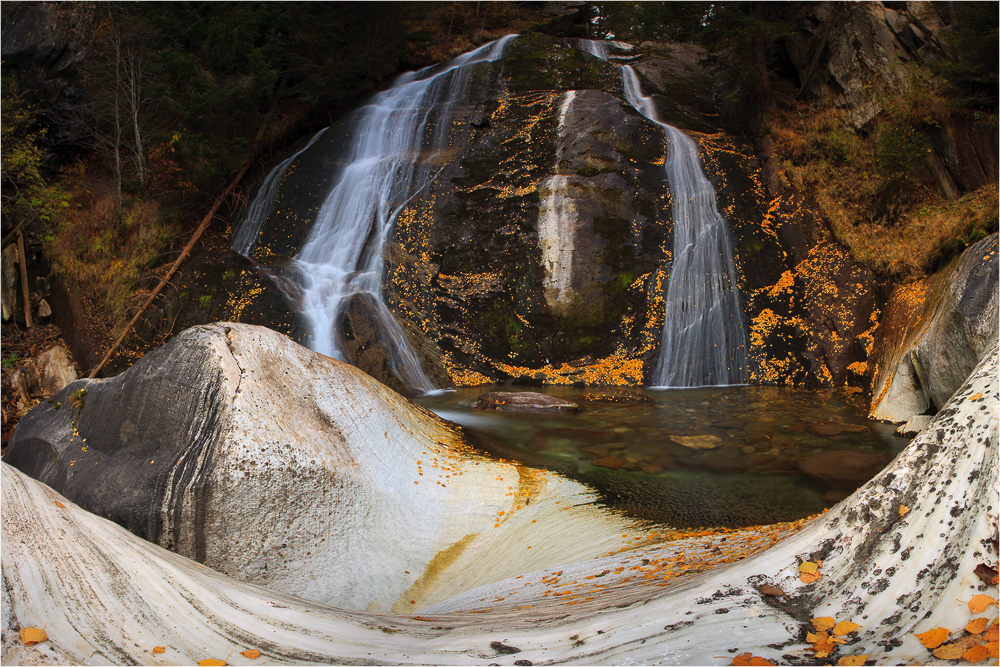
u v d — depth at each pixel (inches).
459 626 120.0
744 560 120.9
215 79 529.3
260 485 160.4
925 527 98.3
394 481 194.1
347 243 472.7
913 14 475.2
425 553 180.4
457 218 464.8
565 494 213.5
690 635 94.9
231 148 518.0
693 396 371.6
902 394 307.1
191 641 97.4
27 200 419.2
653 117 528.1
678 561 151.0
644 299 428.1
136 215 457.7
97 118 482.3
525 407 334.0
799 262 434.0
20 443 188.4
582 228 434.0
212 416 164.9
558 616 116.3
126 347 404.8
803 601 99.9
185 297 427.2
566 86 557.3
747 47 553.9
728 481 229.5
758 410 331.3
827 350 395.5
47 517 114.1
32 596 91.2
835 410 328.5
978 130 406.6
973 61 412.8
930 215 394.9
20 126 454.6
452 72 586.6
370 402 213.3
